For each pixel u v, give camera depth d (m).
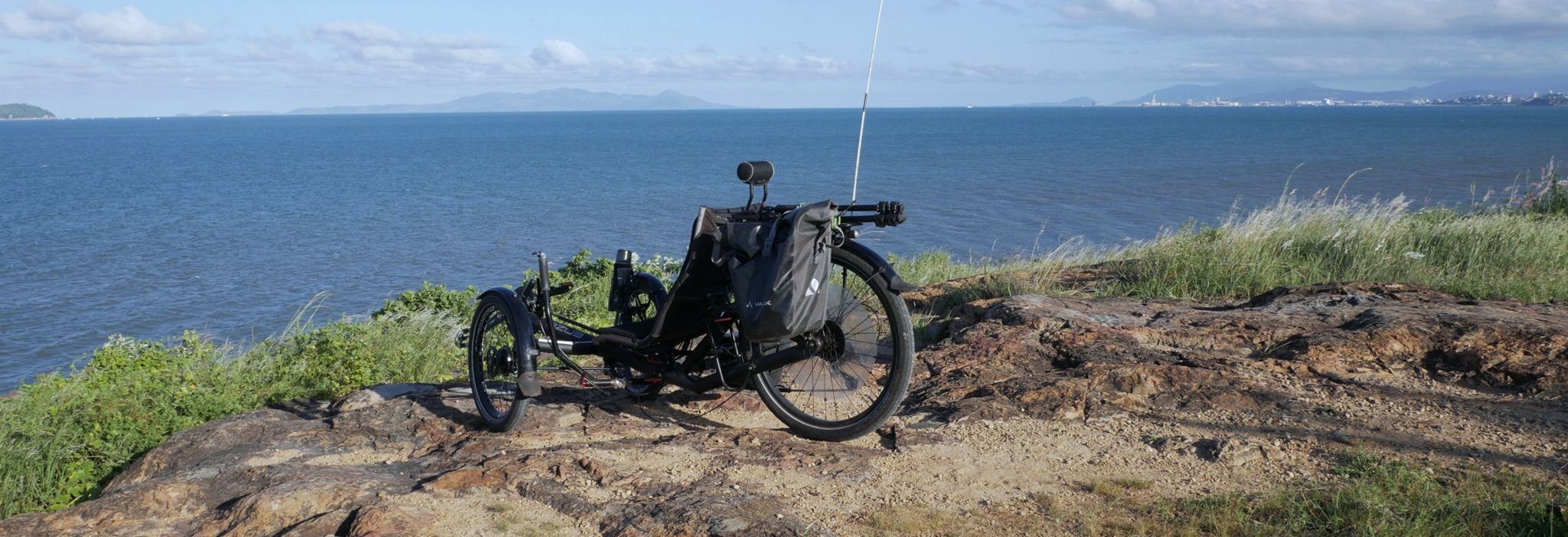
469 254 35.47
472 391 5.27
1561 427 4.35
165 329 24.19
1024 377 5.36
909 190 56.38
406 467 4.45
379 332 8.46
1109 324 6.35
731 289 4.68
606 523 3.70
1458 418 4.54
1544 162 72.25
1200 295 8.29
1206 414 4.72
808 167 80.19
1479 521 3.46
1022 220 41.31
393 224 44.97
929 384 5.41
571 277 12.15
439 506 3.86
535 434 4.86
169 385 6.89
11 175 88.75
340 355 7.27
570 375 6.09
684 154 111.31
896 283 4.39
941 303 8.51
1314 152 91.88
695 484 4.02
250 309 26.30
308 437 4.94
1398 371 5.24
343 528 3.66
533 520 3.77
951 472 4.19
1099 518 3.69
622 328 5.08
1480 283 8.25
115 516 3.94
